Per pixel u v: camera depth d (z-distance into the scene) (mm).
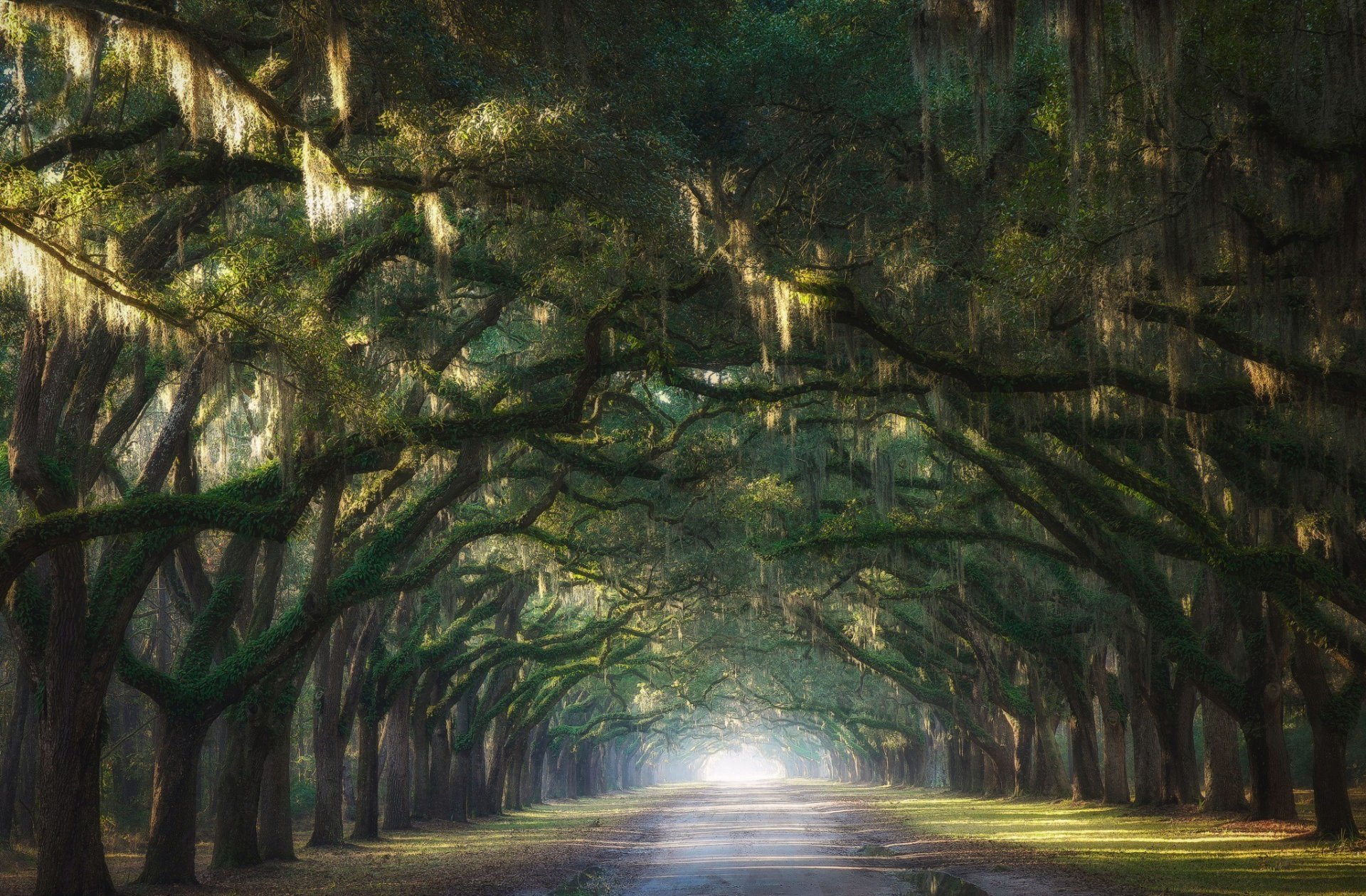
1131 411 22719
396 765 45719
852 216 22656
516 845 35031
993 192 20828
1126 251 17375
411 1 15953
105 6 14055
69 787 19359
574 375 26547
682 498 37906
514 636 52781
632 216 17469
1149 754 42562
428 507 25109
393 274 24453
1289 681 48312
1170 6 14789
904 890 19328
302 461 20484
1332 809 24891
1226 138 16172
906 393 23891
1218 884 17906
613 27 17453
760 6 22578
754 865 25406
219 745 48094
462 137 15922
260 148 17891
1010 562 40438
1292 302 18406
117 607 20078
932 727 84500
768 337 19734
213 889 22406
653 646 66875
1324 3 15391
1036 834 32438
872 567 42719
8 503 30359
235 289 17234
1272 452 20516
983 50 16281
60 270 15305
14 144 19609
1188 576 37156
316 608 23422
